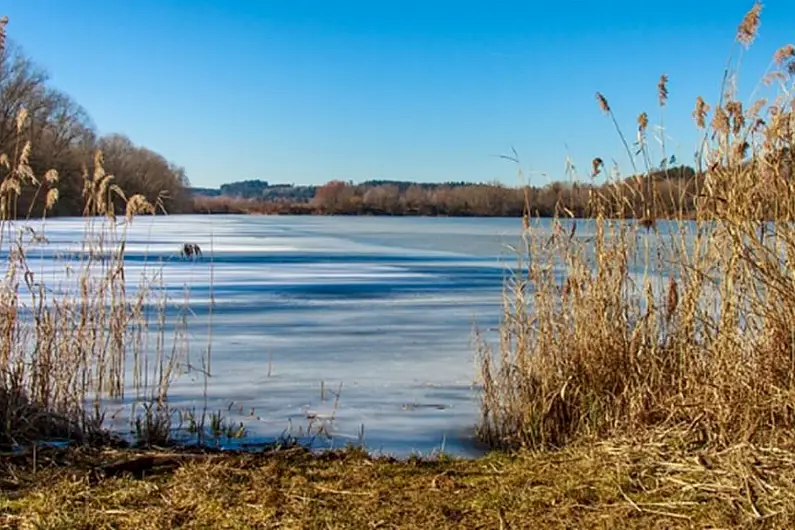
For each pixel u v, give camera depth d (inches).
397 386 251.6
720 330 168.6
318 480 148.2
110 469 153.3
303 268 701.9
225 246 1043.9
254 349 317.4
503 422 192.5
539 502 133.2
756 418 154.1
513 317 203.2
